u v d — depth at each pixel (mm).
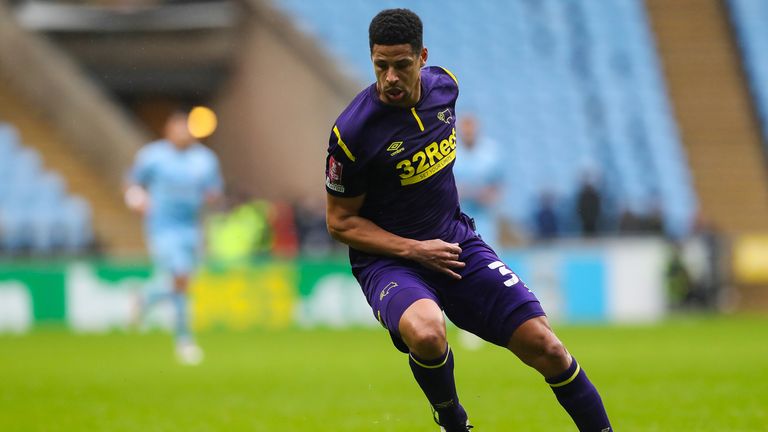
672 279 67938
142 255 76125
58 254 74125
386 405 28938
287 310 64438
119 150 80688
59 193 77875
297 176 86688
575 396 18188
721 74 93000
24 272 62719
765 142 89188
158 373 38688
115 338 57000
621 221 73562
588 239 70875
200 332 61219
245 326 63750
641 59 92250
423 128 18609
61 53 90250
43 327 62812
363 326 64688
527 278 65500
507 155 86062
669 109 90000
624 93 90188
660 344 48906
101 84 94250
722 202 85750
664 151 87188
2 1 85500
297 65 86938
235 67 93250
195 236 46062
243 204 75188
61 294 63031
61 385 34938
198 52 93688
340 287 65125
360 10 93812
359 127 18312
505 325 18188
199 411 28125
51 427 25266
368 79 89188
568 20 94125
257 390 33031
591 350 46062
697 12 96312
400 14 17688
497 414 26625
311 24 92375
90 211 76938
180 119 45500
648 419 25141
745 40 94562
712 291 68938
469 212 46000
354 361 42750
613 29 93812
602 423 18219
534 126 87938
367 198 19062
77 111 82062
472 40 92875
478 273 18641
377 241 18859
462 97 89312
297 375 37500
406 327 17703
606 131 88062
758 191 86625
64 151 81312
